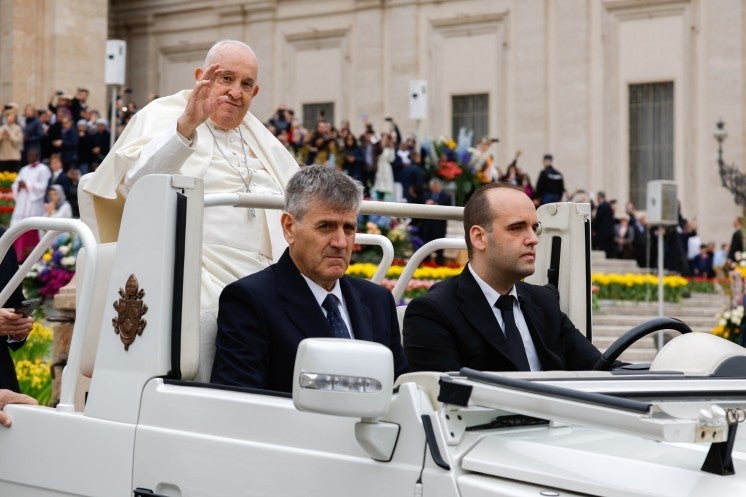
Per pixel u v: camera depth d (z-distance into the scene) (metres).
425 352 8.99
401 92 79.75
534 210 9.18
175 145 9.01
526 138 75.75
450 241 10.80
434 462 5.79
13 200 56.25
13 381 10.36
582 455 5.62
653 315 49.12
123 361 7.46
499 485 5.55
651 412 5.23
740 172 68.50
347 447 6.21
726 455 5.36
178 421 7.04
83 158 58.75
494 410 6.18
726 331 32.50
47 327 33.50
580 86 74.00
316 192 7.98
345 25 82.19
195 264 7.51
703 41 70.56
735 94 69.25
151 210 7.47
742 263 32.56
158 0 90.44
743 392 6.56
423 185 58.00
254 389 6.85
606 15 73.44
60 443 7.63
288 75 84.62
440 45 78.94
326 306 8.24
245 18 86.50
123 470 7.25
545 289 9.85
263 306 7.95
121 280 7.56
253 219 10.26
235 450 6.67
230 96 10.39
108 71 54.38
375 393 5.64
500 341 9.02
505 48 76.69
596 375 6.80
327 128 60.78
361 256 52.69
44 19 80.25
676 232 61.03
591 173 73.69
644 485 5.24
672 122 71.50
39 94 80.00
